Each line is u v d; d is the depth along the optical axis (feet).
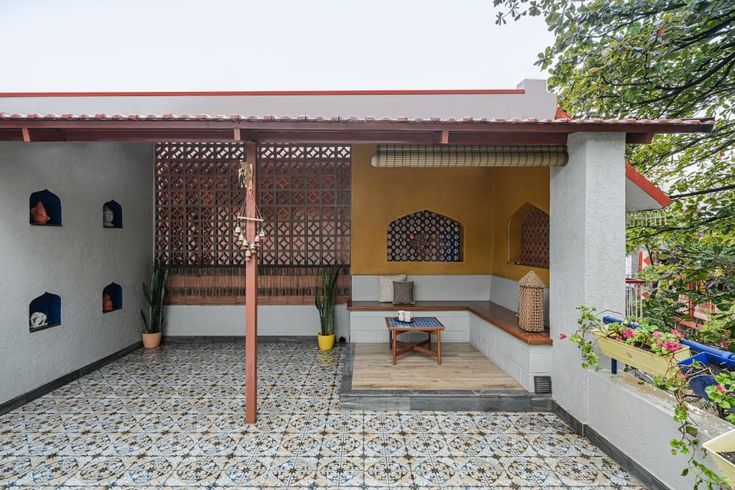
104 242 16.40
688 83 13.98
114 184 17.12
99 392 13.17
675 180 16.92
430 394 11.84
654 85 14.46
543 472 8.59
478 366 14.44
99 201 16.10
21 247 12.21
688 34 12.96
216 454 9.27
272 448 9.55
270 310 20.49
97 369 15.70
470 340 17.98
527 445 9.75
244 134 10.19
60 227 13.89
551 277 11.91
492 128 9.73
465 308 18.10
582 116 16.35
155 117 9.16
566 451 9.48
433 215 20.52
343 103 15.94
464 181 19.94
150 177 20.07
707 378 7.16
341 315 20.38
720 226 14.07
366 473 8.53
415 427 10.69
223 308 20.47
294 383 14.10
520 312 13.16
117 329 17.30
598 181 10.18
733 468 5.46
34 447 9.55
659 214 13.74
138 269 18.99
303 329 20.57
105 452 9.33
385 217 19.93
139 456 9.16
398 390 12.08
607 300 10.18
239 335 20.47
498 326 14.30
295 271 20.58
